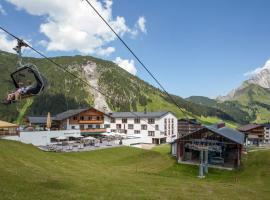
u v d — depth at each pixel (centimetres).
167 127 11775
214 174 5303
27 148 4184
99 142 8925
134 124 11725
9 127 7662
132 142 10188
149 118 11438
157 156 7031
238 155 5681
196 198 2427
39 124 11094
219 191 2886
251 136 13375
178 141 6244
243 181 4644
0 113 18712
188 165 5909
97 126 11175
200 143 6003
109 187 2503
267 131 14125
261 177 4791
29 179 2333
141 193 2372
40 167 3102
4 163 2834
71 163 3866
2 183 2005
